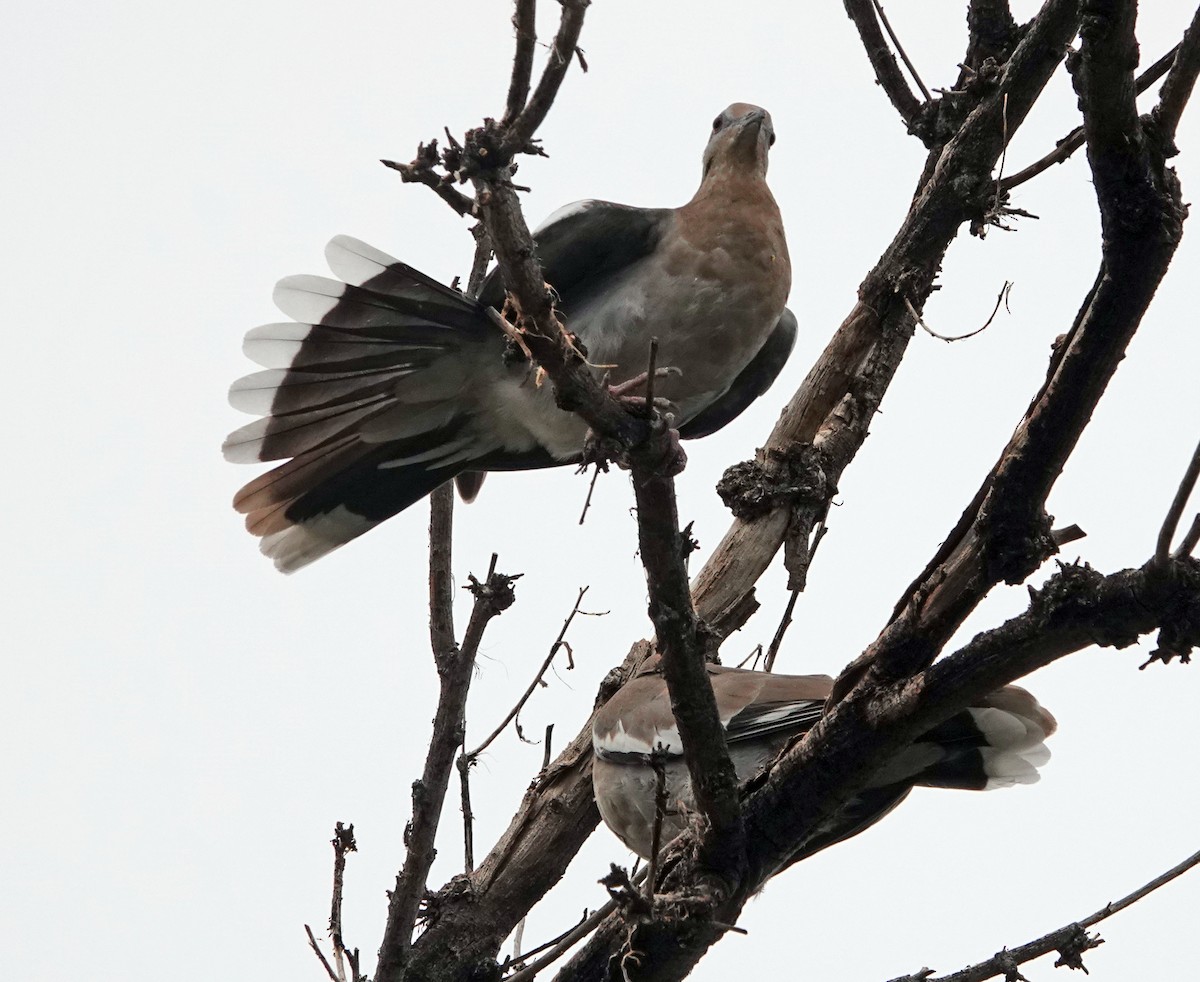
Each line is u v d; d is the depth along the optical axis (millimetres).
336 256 9828
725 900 7742
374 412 10891
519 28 5457
